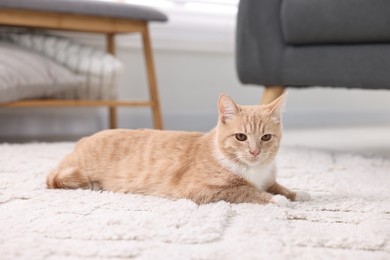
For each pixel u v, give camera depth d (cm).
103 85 261
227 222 101
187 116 345
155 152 129
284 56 214
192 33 344
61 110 305
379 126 377
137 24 259
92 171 133
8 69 223
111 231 92
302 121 386
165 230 93
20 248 82
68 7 229
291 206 116
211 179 120
